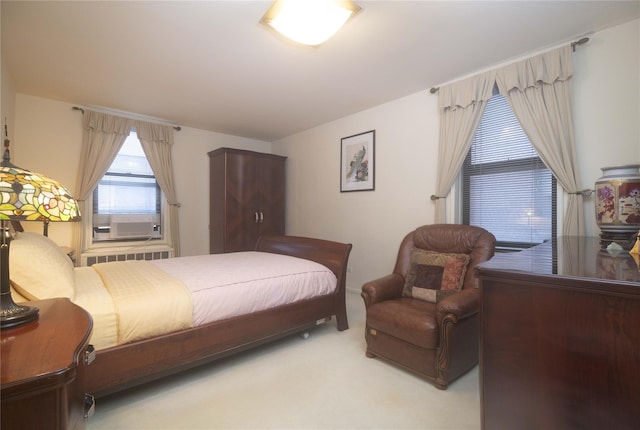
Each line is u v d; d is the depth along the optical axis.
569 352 0.87
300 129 4.82
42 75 2.91
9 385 0.60
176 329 1.79
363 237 3.96
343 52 2.51
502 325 0.98
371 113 3.85
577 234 2.25
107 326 1.57
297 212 5.00
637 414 0.77
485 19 2.07
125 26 2.14
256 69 2.81
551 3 1.91
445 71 2.85
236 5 1.93
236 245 4.52
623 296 0.78
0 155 2.57
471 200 3.00
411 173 3.42
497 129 2.82
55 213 0.92
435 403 1.71
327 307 2.64
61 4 1.90
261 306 2.19
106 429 1.49
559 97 2.35
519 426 0.95
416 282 2.40
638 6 1.94
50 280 1.46
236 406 1.68
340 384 1.90
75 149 3.70
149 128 4.19
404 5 1.92
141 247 4.18
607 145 2.19
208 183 4.86
